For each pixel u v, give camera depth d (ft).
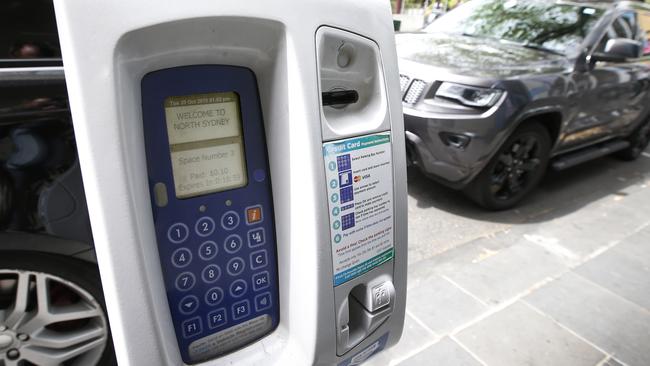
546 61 10.86
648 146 18.80
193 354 2.68
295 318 2.79
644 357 6.74
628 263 9.23
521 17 12.69
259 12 2.12
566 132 11.39
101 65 1.82
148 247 2.15
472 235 10.07
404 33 13.96
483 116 9.20
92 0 1.79
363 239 2.86
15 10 4.13
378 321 3.19
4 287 4.55
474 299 7.68
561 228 10.64
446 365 6.24
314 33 2.33
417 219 10.66
